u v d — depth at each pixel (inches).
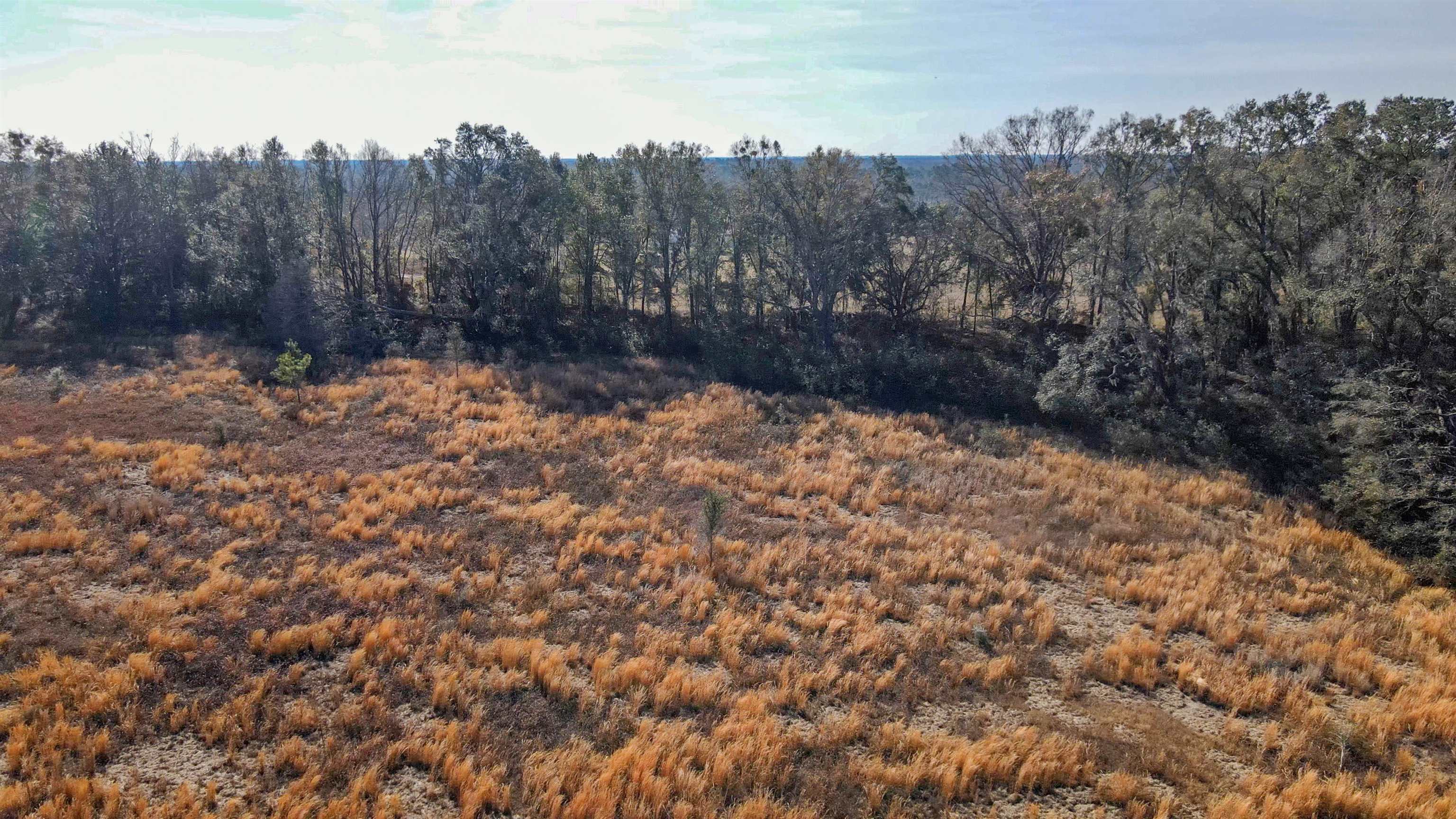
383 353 1269.7
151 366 1088.2
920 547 672.4
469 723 411.2
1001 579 625.0
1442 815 370.6
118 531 597.0
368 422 929.5
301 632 473.7
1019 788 388.5
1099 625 561.6
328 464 788.6
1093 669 499.2
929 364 1229.7
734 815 358.6
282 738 394.3
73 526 590.2
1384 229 840.3
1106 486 846.5
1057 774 396.8
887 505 786.8
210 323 1363.2
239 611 494.9
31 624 466.0
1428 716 448.8
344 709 413.4
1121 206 1071.0
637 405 1072.8
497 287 1376.7
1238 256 1002.1
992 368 1229.1
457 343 1208.2
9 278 1229.7
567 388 1125.7
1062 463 914.7
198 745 386.0
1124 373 1144.8
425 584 563.8
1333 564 670.5
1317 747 425.4
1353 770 410.3
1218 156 1029.2
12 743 364.5
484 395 1072.2
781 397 1154.0
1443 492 678.5
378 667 457.7
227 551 572.7
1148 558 671.8
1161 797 385.4
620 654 489.1
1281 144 1074.7
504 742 402.9
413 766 384.8
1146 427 1027.9
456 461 829.2
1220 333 1082.1
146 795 349.1
